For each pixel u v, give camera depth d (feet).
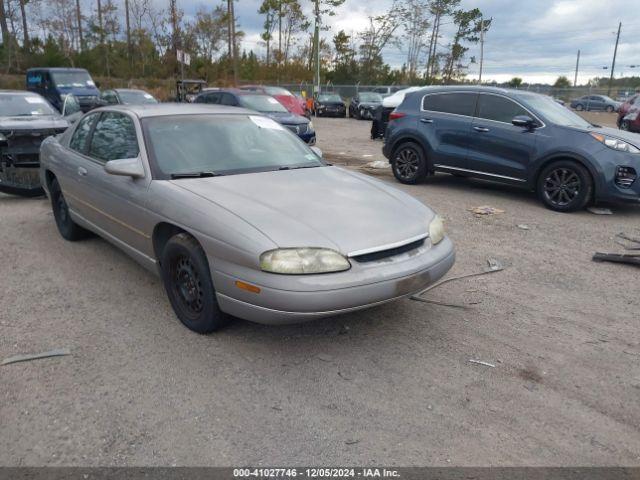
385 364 11.17
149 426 9.11
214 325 11.85
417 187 30.37
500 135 26.45
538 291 15.23
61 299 14.10
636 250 19.10
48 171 18.94
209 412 9.50
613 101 126.00
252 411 9.55
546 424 9.36
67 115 39.65
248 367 10.94
